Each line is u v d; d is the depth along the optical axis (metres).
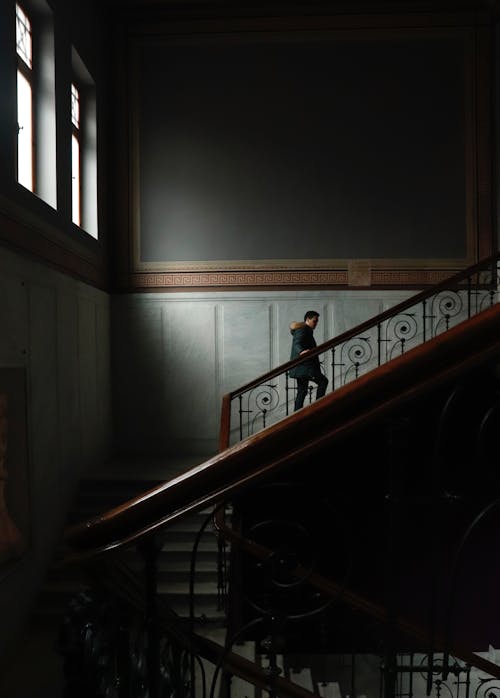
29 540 5.25
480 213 8.09
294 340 6.47
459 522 5.52
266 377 5.70
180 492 0.98
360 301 8.16
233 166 8.23
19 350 5.08
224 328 8.23
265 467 0.94
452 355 0.89
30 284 5.35
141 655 1.39
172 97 8.23
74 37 6.75
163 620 1.36
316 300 8.18
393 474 1.04
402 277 8.16
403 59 8.10
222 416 5.27
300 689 1.80
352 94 8.15
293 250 8.23
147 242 8.29
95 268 7.61
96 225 7.65
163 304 8.26
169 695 1.49
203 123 8.23
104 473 6.94
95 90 7.60
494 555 5.52
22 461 5.18
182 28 8.16
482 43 8.02
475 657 2.98
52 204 6.08
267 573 1.21
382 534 5.52
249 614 4.92
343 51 8.13
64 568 1.05
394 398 0.90
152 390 8.27
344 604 3.16
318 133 8.19
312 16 8.09
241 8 8.08
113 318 8.27
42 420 5.63
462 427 5.21
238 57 8.18
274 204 8.23
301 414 0.92
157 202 8.27
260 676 1.78
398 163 8.16
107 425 8.03
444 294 8.06
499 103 7.92
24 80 5.79
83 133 7.61
